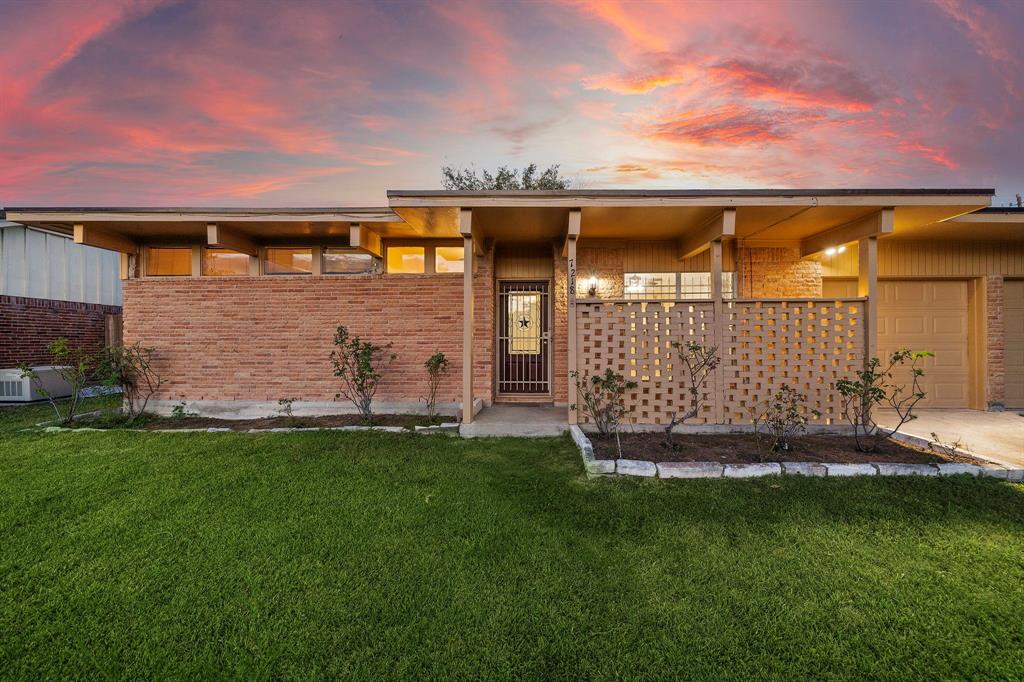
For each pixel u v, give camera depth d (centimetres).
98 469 461
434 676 192
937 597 246
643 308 598
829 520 342
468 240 597
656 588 256
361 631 221
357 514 357
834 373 586
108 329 1227
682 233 735
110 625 228
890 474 434
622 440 550
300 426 667
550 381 821
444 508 368
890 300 813
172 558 291
